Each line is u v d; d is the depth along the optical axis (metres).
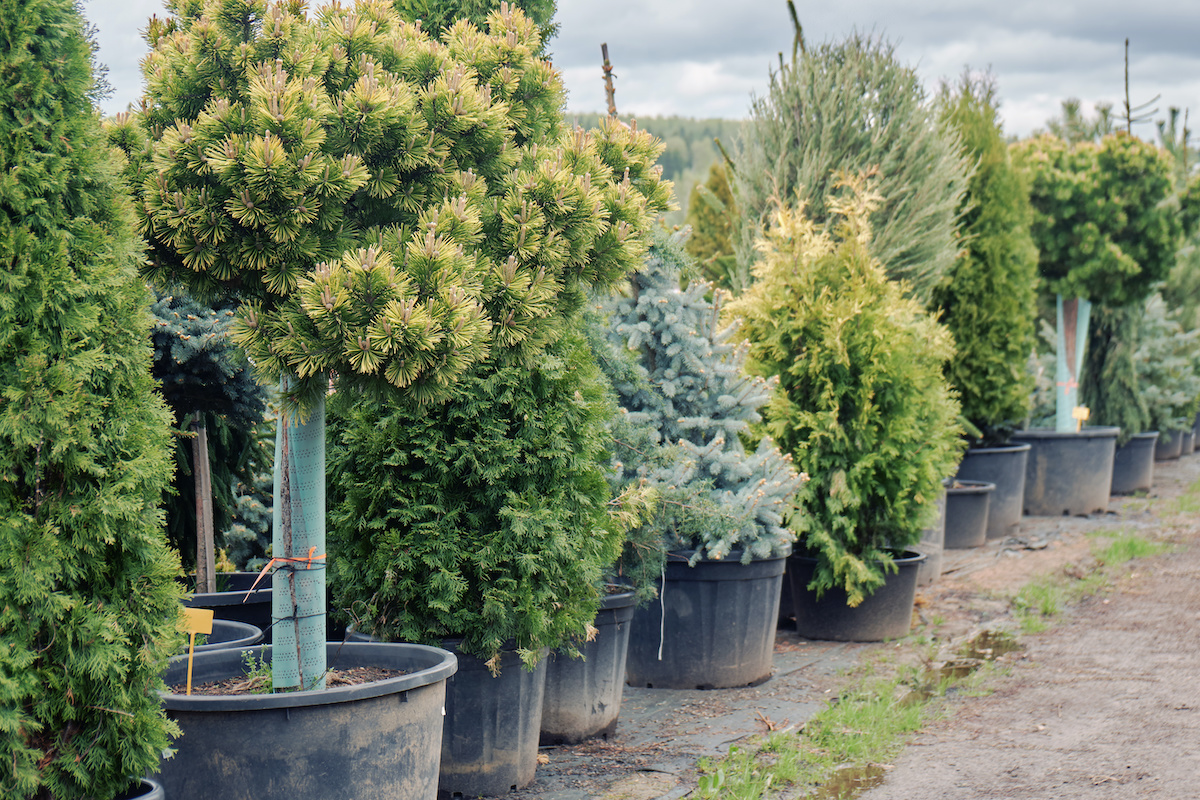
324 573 3.47
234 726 2.98
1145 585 8.37
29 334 2.29
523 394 4.03
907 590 6.81
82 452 2.38
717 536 5.62
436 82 3.09
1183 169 15.80
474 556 3.92
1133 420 13.12
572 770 4.40
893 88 8.48
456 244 2.93
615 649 4.81
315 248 2.88
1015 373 10.23
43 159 2.34
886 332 6.52
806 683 5.84
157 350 4.43
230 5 3.04
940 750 4.77
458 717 4.00
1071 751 4.72
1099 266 11.55
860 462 6.46
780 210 7.08
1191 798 4.12
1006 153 10.23
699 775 4.35
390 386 2.86
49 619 2.32
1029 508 11.90
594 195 3.14
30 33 2.32
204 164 2.79
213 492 5.25
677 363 5.90
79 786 2.47
